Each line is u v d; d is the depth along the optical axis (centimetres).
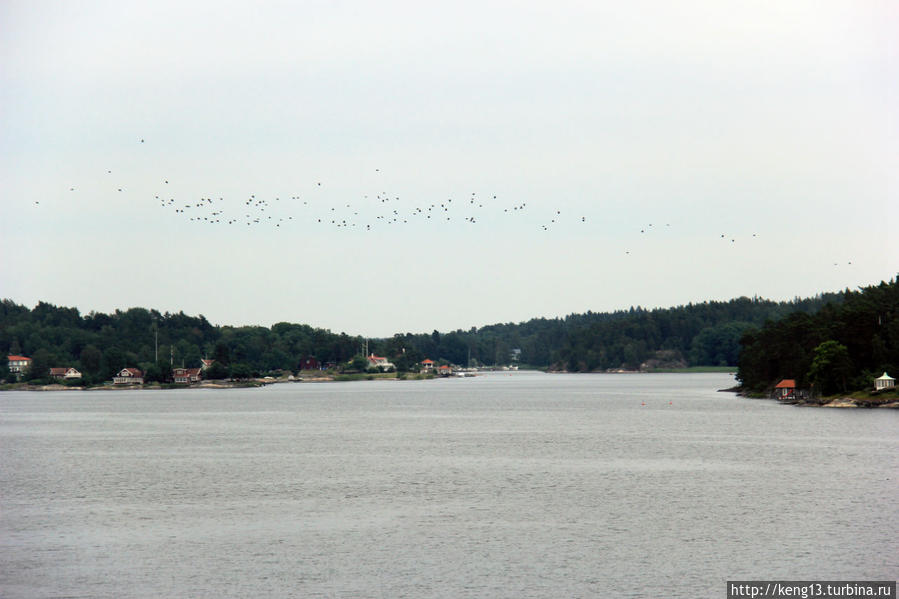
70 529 7788
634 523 7844
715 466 11238
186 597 5950
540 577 6316
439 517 8169
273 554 6925
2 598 5959
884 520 7850
